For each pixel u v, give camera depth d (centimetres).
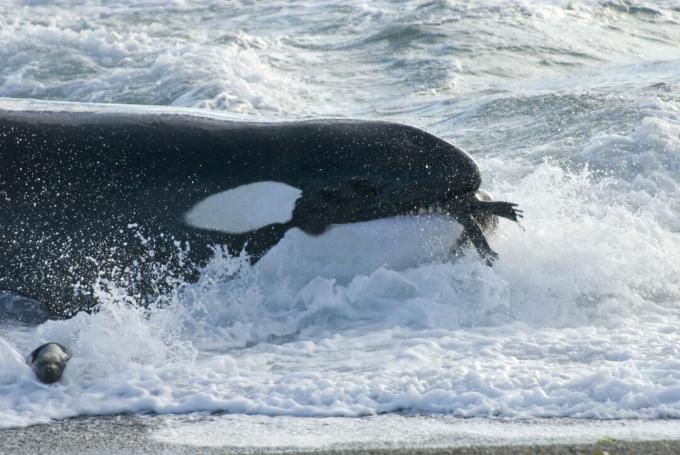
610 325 2870
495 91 6219
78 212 3084
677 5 8581
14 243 3081
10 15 8925
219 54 6975
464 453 2027
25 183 3095
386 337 2830
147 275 3080
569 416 2220
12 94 6638
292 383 2478
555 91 5647
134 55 7238
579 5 8338
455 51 7062
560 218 3575
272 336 2919
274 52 7300
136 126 3159
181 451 2091
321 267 3112
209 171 3089
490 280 3031
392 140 3091
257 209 3073
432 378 2438
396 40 7400
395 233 3084
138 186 3089
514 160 4528
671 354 2545
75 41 7375
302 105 6091
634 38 7756
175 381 2523
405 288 3061
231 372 2595
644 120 4666
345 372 2552
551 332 2795
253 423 2252
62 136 3138
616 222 3522
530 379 2398
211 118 3209
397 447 2067
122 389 2455
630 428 2134
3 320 3047
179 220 3080
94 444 2144
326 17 8269
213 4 9006
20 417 2305
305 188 3056
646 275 3162
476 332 2841
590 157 4441
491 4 8231
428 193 3048
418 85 6425
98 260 3073
